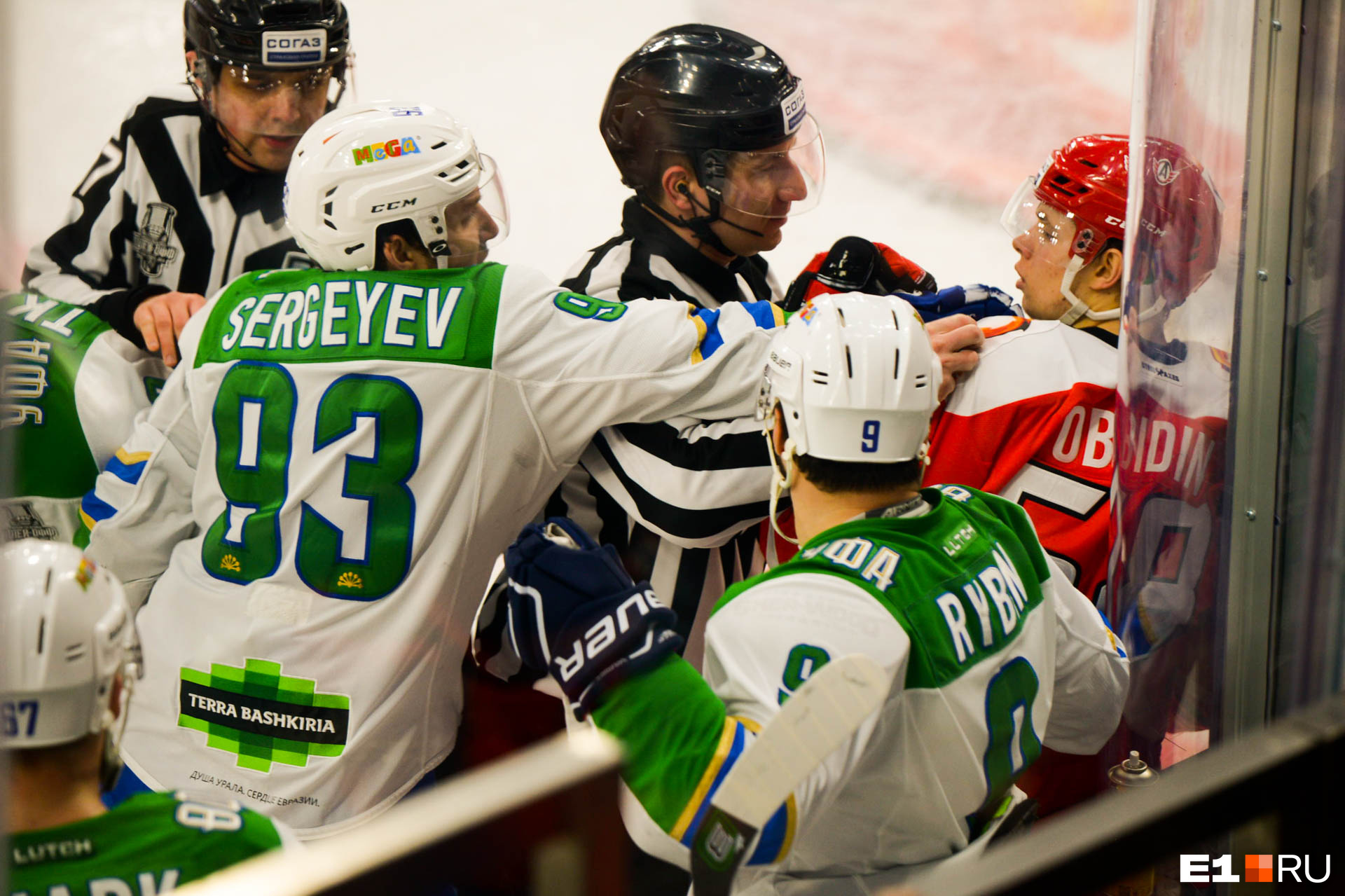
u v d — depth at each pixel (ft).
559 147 61.21
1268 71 13.97
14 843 11.39
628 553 22.49
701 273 25.44
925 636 13.83
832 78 70.64
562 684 14.14
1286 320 14.52
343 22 28.19
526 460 19.77
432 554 19.33
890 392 14.60
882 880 14.79
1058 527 21.07
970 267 56.80
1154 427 18.80
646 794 13.34
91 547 20.85
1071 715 17.60
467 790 6.97
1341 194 13.73
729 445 19.98
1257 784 8.18
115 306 27.86
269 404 19.21
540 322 19.40
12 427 9.11
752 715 13.33
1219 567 16.10
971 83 70.54
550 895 7.14
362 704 19.16
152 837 11.87
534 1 71.77
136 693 19.89
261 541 19.17
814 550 14.61
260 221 30.09
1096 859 7.43
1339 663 14.39
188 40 27.14
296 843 12.53
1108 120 69.41
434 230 19.66
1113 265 21.86
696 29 24.94
